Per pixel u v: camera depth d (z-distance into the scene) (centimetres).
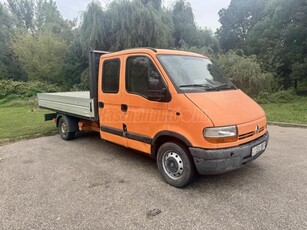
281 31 1989
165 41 1585
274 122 847
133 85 400
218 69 453
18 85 1898
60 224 276
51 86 2086
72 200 329
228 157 311
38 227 271
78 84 2077
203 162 315
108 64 451
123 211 300
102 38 1622
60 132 671
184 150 342
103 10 1603
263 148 366
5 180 397
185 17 1772
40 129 800
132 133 416
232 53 1470
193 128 319
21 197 339
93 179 396
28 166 461
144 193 345
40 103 756
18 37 2492
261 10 2912
